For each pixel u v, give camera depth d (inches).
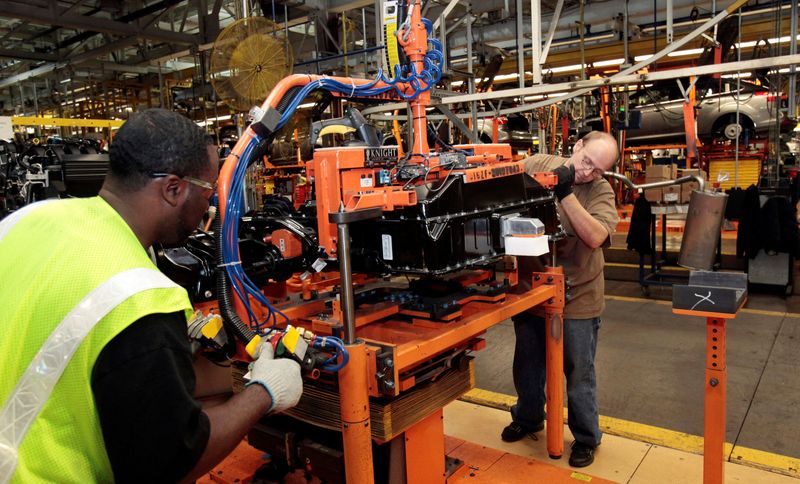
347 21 333.1
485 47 322.7
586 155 104.8
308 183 93.0
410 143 91.2
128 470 38.5
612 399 146.6
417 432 84.4
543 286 106.0
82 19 309.6
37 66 525.0
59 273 40.1
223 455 45.1
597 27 364.5
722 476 83.4
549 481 102.7
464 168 82.5
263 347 58.2
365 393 69.1
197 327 64.4
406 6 83.9
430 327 80.8
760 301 239.0
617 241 355.9
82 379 38.5
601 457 116.0
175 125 46.1
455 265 74.0
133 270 40.9
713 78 355.6
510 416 137.6
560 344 108.2
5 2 281.3
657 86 377.4
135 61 453.4
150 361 37.9
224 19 398.9
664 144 474.0
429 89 87.6
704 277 85.0
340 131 91.9
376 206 70.2
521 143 303.4
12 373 39.3
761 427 128.3
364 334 80.9
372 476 70.6
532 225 78.7
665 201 247.8
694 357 174.7
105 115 488.1
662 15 333.4
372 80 85.4
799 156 464.4
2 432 38.6
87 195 139.7
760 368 163.5
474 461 109.7
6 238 44.9
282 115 74.9
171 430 38.0
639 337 196.4
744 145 390.3
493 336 204.8
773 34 315.3
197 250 88.7
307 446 82.9
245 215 95.7
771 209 239.9
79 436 40.2
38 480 39.4
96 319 38.2
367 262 77.7
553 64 406.6
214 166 49.3
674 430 128.0
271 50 139.3
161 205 46.2
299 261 90.8
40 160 142.8
